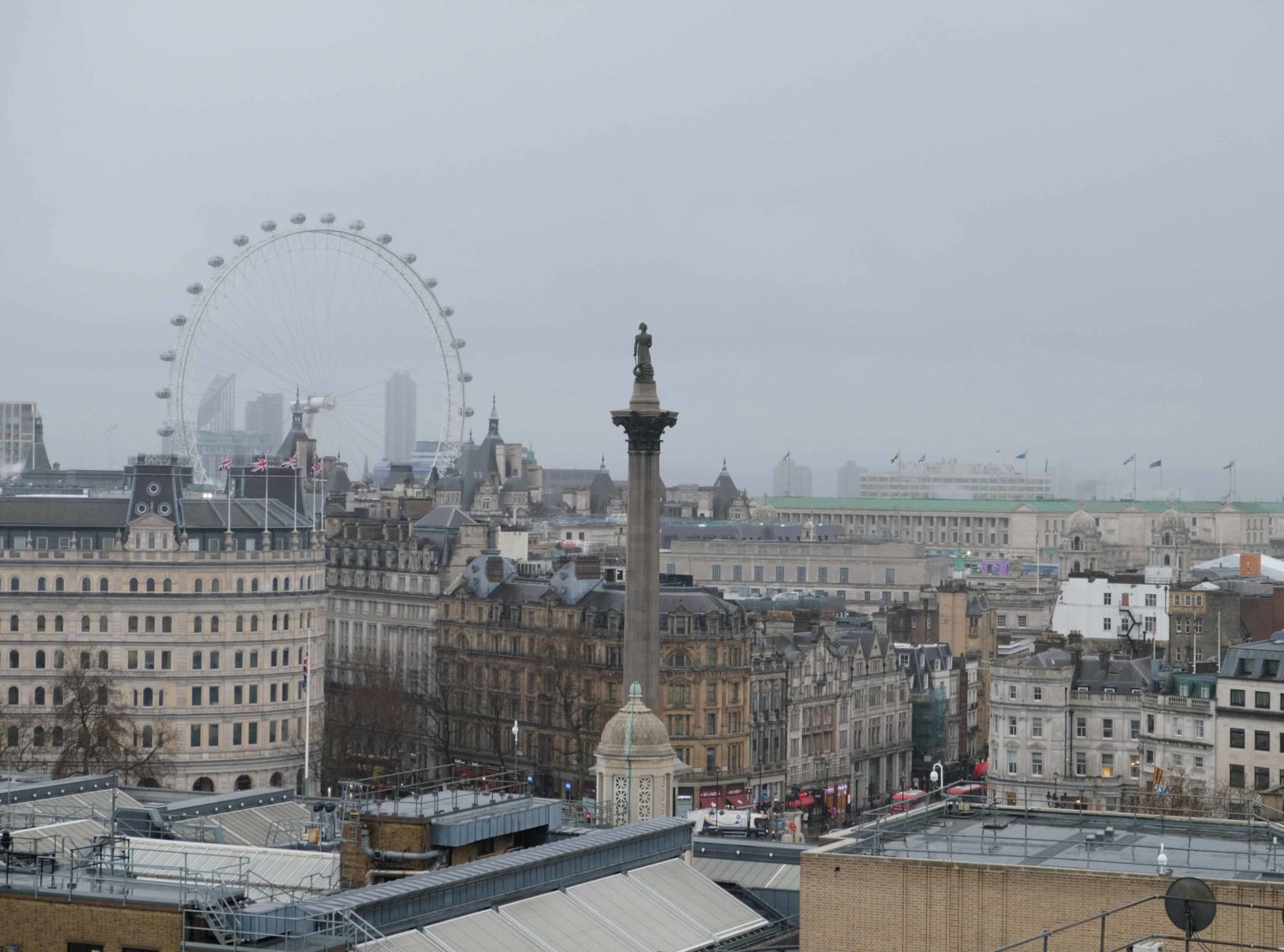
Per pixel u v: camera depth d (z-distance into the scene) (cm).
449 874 10438
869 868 10356
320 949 9400
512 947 10150
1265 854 10725
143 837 12331
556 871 11012
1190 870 10362
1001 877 10138
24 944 9812
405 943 9794
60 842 12031
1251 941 9700
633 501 19650
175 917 9606
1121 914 9912
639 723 15638
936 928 10225
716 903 11650
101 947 9706
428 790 12988
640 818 15462
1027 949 10069
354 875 11288
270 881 11306
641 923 10944
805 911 10438
